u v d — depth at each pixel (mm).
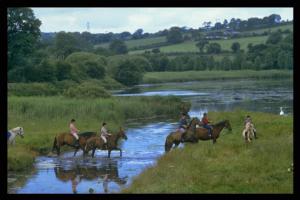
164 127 53562
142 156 36344
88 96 68938
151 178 25297
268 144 30312
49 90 82750
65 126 47062
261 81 132750
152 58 163500
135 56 155125
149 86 128000
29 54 95438
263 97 86938
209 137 35531
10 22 92438
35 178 29141
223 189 22172
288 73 151375
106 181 28266
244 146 31156
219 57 173875
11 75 89438
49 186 27000
